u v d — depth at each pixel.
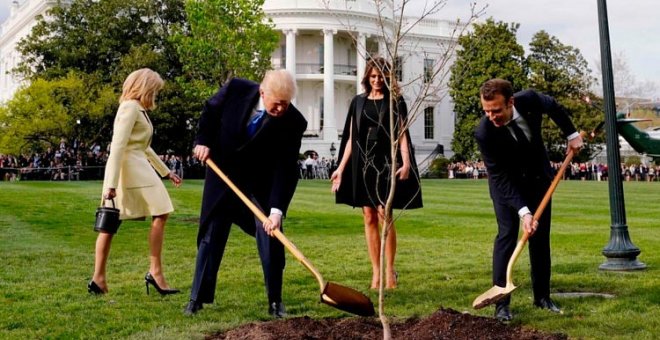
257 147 5.33
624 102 50.12
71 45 45.78
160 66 44.03
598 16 7.72
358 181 6.54
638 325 4.80
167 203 6.13
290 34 49.22
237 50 29.53
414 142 58.62
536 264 5.45
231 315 5.23
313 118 52.19
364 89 6.68
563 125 5.45
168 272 7.34
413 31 53.03
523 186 5.40
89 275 7.12
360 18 48.47
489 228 12.20
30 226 12.09
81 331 4.72
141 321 5.06
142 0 46.47
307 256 8.59
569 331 4.68
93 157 38.28
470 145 50.84
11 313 5.27
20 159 40.50
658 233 11.23
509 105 5.08
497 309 5.14
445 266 7.73
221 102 5.43
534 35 53.91
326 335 4.53
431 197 21.91
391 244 6.48
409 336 4.46
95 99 41.22
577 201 19.91
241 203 5.45
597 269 7.45
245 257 8.50
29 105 39.56
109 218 6.00
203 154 5.38
